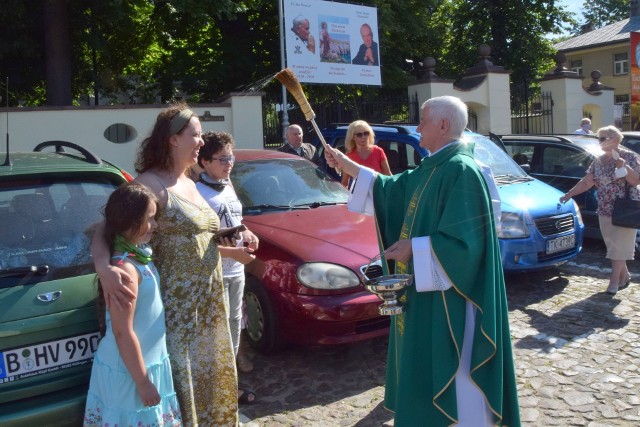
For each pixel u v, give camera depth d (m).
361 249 4.66
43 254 2.87
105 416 2.55
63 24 11.45
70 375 2.76
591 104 16.09
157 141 2.90
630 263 7.84
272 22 15.55
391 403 3.20
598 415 3.91
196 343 2.89
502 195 6.77
